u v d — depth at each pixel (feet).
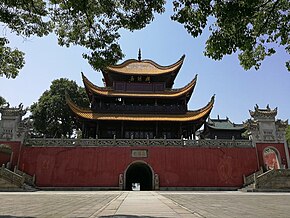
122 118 141.79
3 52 49.78
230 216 32.73
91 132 162.09
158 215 32.48
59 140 125.08
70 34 44.68
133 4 39.29
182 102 161.07
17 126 125.59
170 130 155.12
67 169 120.06
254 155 126.31
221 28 31.42
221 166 123.75
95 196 73.10
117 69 163.12
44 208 42.01
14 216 32.63
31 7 41.19
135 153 124.47
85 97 207.41
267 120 132.57
